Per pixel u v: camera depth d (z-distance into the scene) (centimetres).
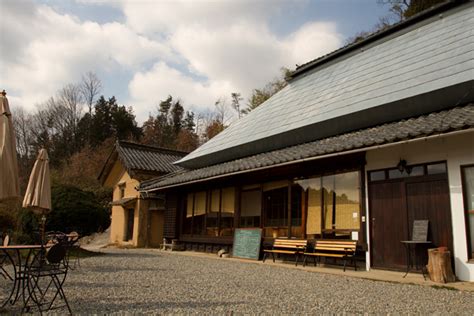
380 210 838
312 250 962
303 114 1172
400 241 788
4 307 479
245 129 1420
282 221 1081
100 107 4366
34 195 617
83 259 1093
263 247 1119
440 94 791
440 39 1013
